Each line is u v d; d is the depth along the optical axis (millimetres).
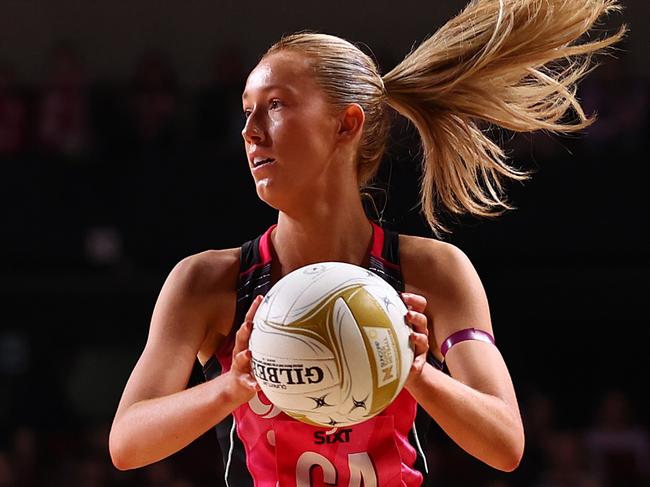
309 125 5719
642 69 26250
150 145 24062
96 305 24453
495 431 5352
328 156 5852
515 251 22672
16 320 25141
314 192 5848
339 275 5133
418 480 5887
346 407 4969
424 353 5148
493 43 6438
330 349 4910
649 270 22812
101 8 30703
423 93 6477
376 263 6012
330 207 5930
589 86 22656
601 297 23438
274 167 5719
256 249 6098
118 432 5566
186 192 23484
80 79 25312
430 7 29359
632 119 22609
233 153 23516
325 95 5801
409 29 29406
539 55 6633
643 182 22359
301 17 29938
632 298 23344
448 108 6562
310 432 5691
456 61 6484
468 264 6141
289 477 5723
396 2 29469
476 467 20125
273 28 30141
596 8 6809
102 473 20875
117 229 23594
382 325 5008
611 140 22609
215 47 30359
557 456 19672
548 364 25984
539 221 22562
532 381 25766
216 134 23969
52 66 26141
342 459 5695
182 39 30484
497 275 23234
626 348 26000
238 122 23828
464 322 5879
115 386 26328
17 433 22891
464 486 20047
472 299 5961
